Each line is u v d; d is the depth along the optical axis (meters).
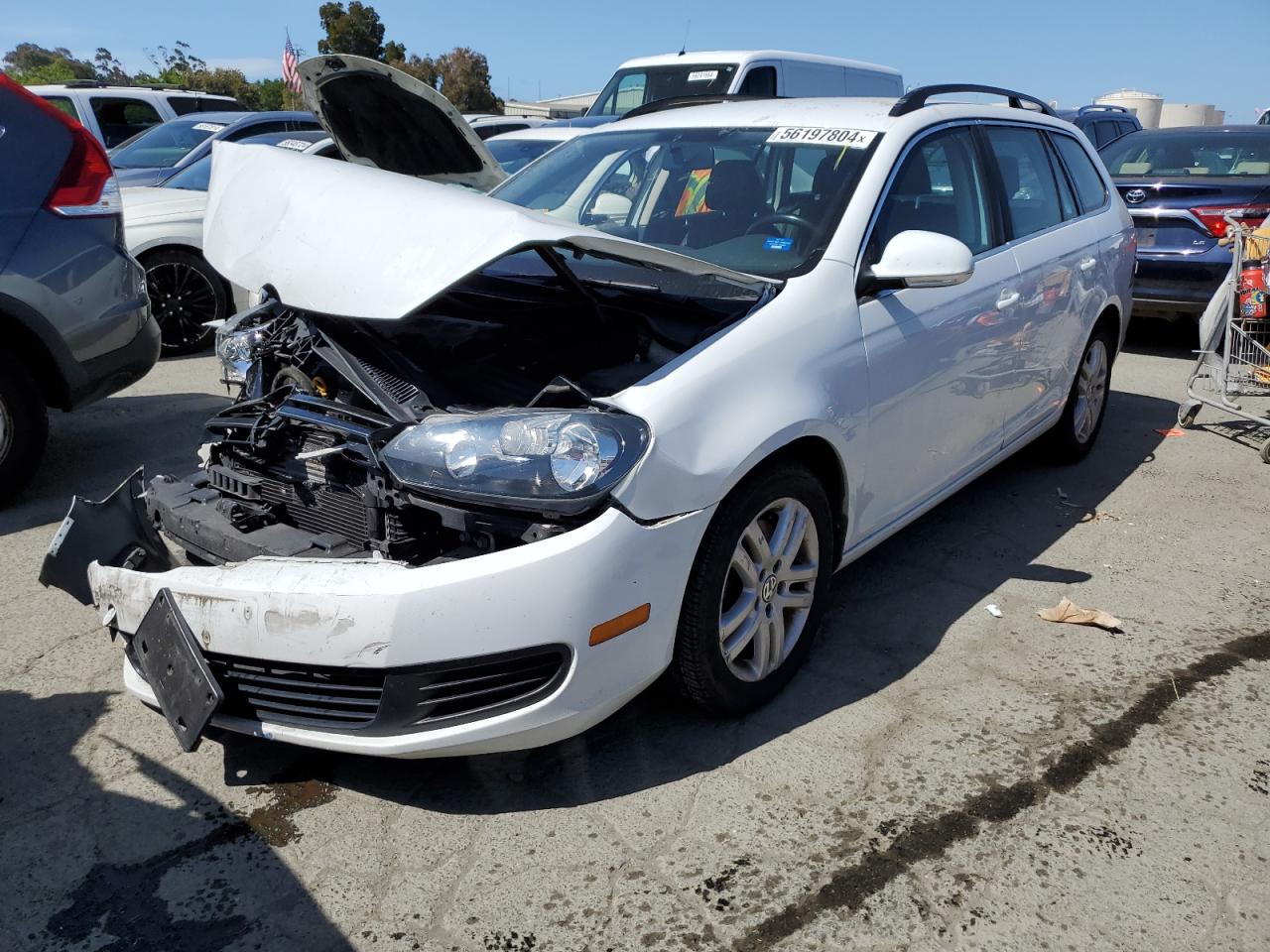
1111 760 2.79
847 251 3.22
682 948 2.15
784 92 10.42
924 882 2.34
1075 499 4.83
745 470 2.64
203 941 2.17
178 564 3.11
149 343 4.96
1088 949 2.16
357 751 2.40
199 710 2.39
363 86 3.74
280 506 2.92
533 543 2.36
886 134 3.57
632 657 2.51
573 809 2.57
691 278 3.01
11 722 2.95
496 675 2.38
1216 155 8.11
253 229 2.98
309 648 2.35
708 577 2.65
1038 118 4.77
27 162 4.44
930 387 3.48
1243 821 2.56
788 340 2.89
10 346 4.49
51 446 5.46
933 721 2.96
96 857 2.41
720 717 2.93
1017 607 3.71
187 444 5.51
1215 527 4.51
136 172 9.89
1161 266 7.64
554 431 2.38
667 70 10.52
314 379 2.88
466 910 2.25
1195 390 6.89
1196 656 3.36
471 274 2.46
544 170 4.28
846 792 2.64
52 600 3.72
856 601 3.74
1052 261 4.38
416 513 2.55
